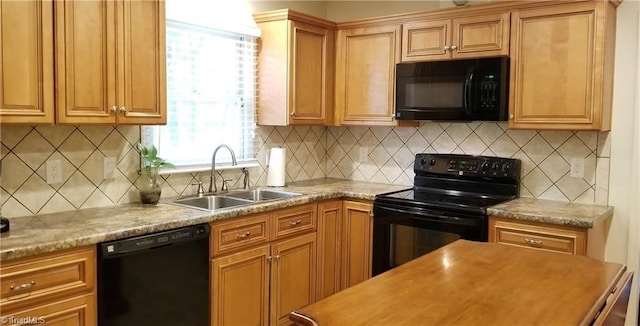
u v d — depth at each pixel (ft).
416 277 5.66
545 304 4.88
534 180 11.28
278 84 11.97
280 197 11.55
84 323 7.14
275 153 12.35
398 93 11.80
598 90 9.47
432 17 11.39
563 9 9.75
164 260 8.14
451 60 10.95
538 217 9.19
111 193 9.60
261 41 12.21
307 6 14.01
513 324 4.40
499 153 11.72
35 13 7.34
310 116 12.47
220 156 11.71
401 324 4.36
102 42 8.18
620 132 10.27
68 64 7.74
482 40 10.73
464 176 11.88
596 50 9.46
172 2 10.36
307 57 12.27
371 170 13.79
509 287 5.35
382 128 13.51
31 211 8.48
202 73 11.19
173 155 10.78
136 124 8.77
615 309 5.28
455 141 12.34
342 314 4.58
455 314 4.60
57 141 8.75
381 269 11.29
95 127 9.27
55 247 6.70
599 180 10.52
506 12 10.41
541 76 10.05
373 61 12.39
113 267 7.41
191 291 8.64
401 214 10.87
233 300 9.45
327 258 11.73
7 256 6.25
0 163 7.63
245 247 9.62
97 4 8.09
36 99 7.41
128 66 8.55
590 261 6.43
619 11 10.13
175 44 10.61
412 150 13.03
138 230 7.70
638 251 10.23
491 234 9.79
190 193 11.07
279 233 10.36
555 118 9.95
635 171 10.16
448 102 11.05
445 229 10.27
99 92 8.18
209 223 8.85
